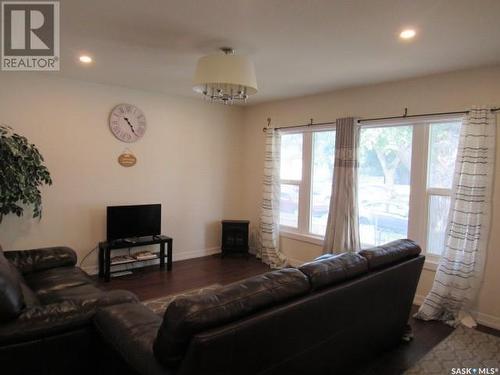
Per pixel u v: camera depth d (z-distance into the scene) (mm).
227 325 1338
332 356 1975
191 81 3930
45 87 3717
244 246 5180
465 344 2768
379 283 2197
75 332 1817
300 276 1740
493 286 3098
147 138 4527
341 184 4059
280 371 1611
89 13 2166
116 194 4309
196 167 5070
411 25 2252
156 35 2512
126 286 3900
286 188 5070
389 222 3926
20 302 1723
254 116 5387
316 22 2240
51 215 3832
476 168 3074
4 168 3049
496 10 2006
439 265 3287
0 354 1609
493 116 3035
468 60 2938
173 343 1278
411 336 2816
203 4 2018
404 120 3639
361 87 4004
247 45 2680
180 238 4984
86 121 4012
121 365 1616
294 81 3777
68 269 3002
